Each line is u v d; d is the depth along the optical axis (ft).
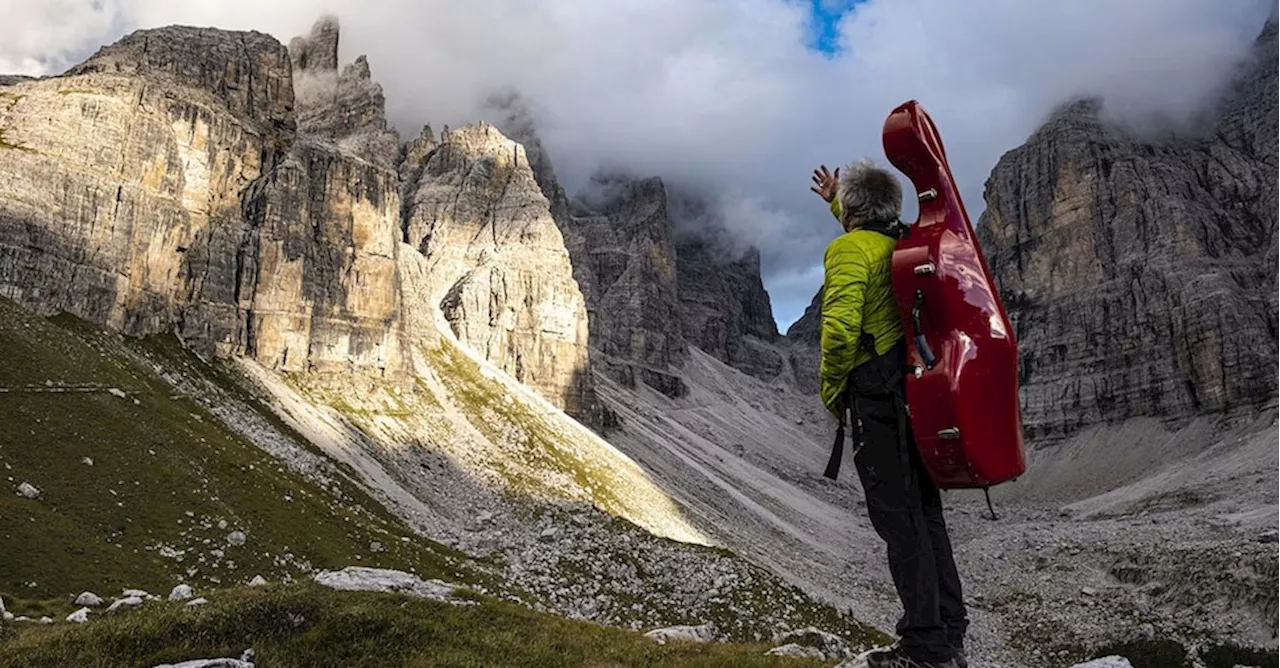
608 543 349.41
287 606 50.85
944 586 24.12
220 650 44.86
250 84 577.02
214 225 499.51
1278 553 334.65
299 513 288.10
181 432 308.81
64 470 238.89
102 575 191.31
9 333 317.83
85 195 411.75
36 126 410.93
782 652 48.98
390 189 614.34
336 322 543.39
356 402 517.14
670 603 293.43
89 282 403.54
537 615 61.00
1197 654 289.12
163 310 454.81
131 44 543.80
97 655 43.65
